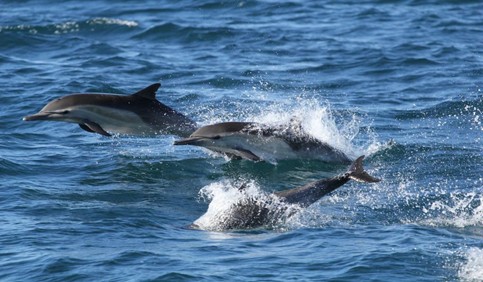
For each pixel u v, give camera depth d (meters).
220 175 57.38
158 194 53.12
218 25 99.50
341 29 98.06
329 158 60.16
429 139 63.47
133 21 101.00
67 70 83.50
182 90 77.44
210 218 47.16
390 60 85.62
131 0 112.75
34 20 101.38
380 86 78.62
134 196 52.56
